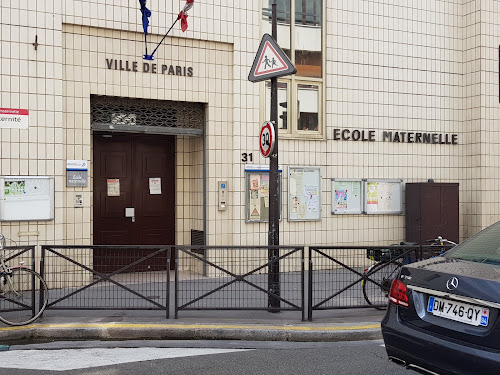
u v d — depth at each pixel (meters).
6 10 8.74
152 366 5.64
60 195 9.14
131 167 10.85
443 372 4.09
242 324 7.02
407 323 4.48
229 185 10.70
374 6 12.12
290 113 11.34
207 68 10.48
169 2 10.05
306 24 11.51
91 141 10.43
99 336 6.76
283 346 6.51
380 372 5.46
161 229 11.12
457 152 13.12
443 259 4.86
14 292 7.16
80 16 9.34
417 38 12.62
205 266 7.70
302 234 11.31
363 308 7.93
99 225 10.59
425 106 12.73
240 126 10.69
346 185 11.78
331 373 5.43
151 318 7.32
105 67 9.63
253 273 7.65
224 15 10.54
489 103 13.00
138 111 10.15
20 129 8.84
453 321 4.13
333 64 11.69
